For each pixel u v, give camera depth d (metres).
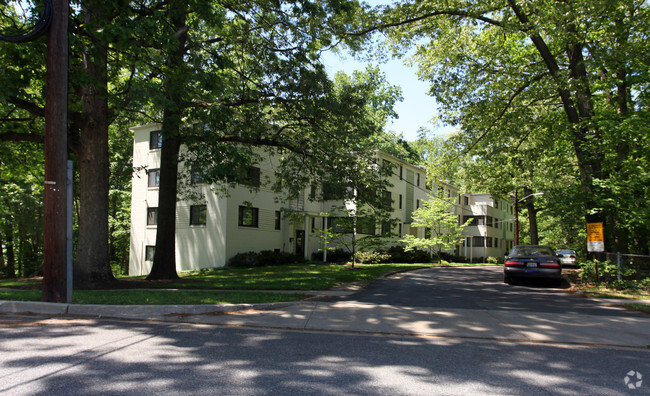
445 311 8.92
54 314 7.99
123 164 27.72
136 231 27.84
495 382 4.50
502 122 18.31
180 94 11.28
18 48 9.88
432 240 31.94
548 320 8.12
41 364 4.76
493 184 28.72
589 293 12.30
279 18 14.27
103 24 9.62
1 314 7.96
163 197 15.59
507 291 13.13
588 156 14.58
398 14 16.25
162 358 5.11
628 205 13.87
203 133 13.20
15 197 29.50
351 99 15.06
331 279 14.92
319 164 16.09
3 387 4.01
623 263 13.89
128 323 7.28
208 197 24.94
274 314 8.28
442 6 16.47
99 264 12.22
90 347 5.55
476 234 50.22
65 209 8.52
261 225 26.83
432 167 22.52
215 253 24.39
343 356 5.41
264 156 27.17
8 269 34.62
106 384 4.14
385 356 5.46
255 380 4.38
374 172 17.28
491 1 15.78
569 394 4.18
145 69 12.16
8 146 16.30
